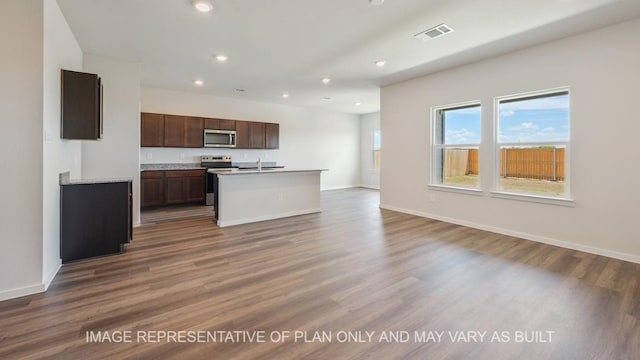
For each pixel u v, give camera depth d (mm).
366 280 2648
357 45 3783
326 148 9305
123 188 3279
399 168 5730
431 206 5188
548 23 3145
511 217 4121
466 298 2326
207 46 3824
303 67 4680
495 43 3701
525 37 3510
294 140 8562
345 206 6410
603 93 3273
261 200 5031
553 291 2441
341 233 4215
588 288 2492
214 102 7062
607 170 3273
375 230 4383
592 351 1695
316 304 2225
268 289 2465
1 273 2236
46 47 2406
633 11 2891
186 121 6449
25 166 2303
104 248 3201
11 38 2234
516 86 3973
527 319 2031
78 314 2053
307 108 8766
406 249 3508
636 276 2736
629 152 3127
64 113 2902
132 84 4375
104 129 4191
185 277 2688
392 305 2215
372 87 6047
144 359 1606
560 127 3721
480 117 4473
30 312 2068
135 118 4410
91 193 3102
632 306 2195
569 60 3502
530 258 3215
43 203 2377
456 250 3477
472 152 4684
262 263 3045
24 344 1721
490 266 2982
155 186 5977
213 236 4031
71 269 2836
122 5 2799
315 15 2992
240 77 5324
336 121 9516
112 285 2512
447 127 5055
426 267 2953
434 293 2408
